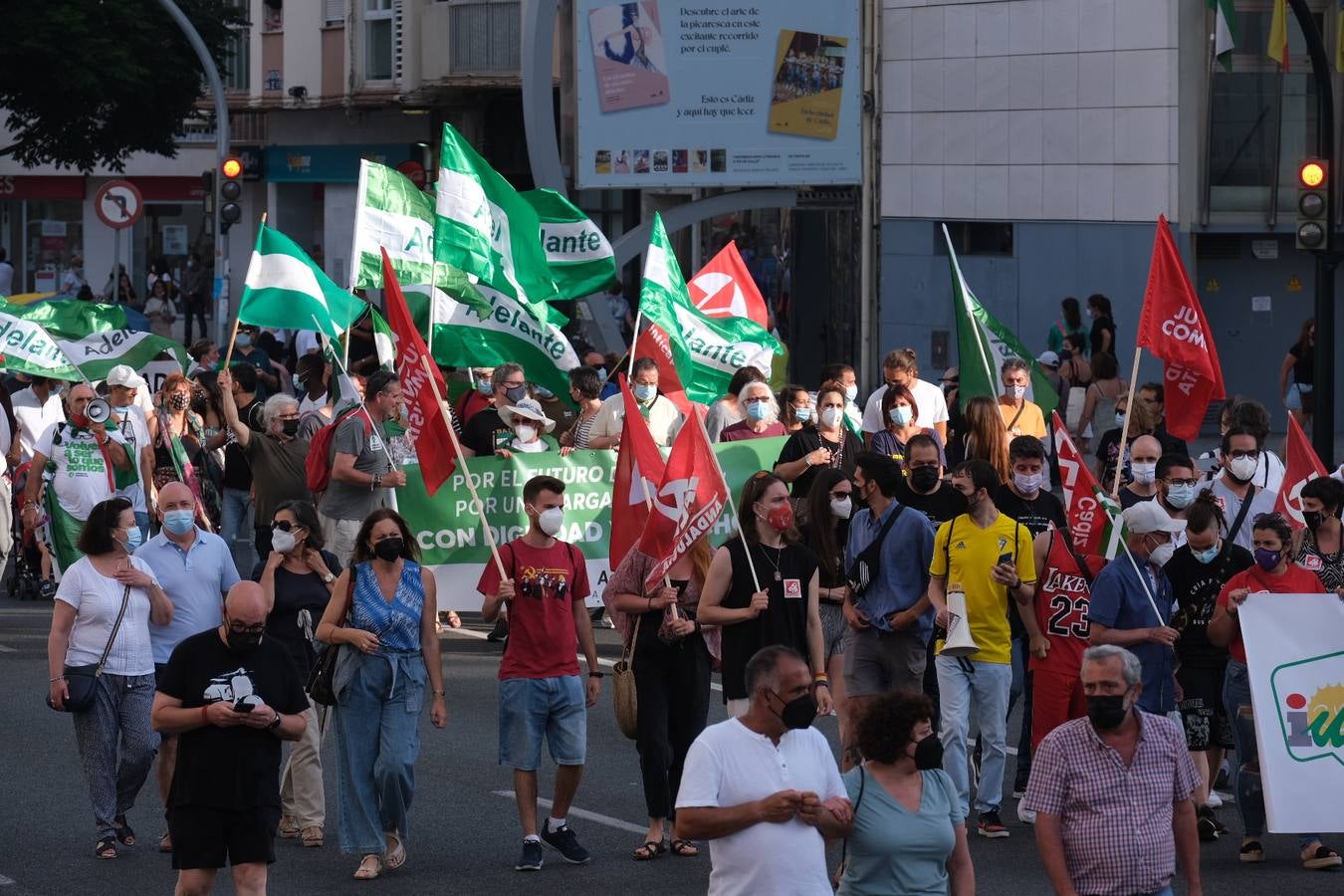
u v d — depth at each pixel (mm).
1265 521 20766
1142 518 21078
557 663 20531
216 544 22141
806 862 14438
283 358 66188
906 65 61969
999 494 24312
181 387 33938
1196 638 21703
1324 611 20406
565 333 69500
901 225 62906
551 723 20625
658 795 20828
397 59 87188
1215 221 57250
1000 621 21656
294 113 98000
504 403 33750
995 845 21328
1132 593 21094
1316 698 20344
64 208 115750
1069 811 15336
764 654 14586
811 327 70938
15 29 81375
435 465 24484
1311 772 20250
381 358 33906
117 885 19828
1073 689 21969
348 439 28812
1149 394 33344
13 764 24938
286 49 96688
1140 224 57250
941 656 21766
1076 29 57969
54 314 39438
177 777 17266
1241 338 58562
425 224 34188
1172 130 56406
